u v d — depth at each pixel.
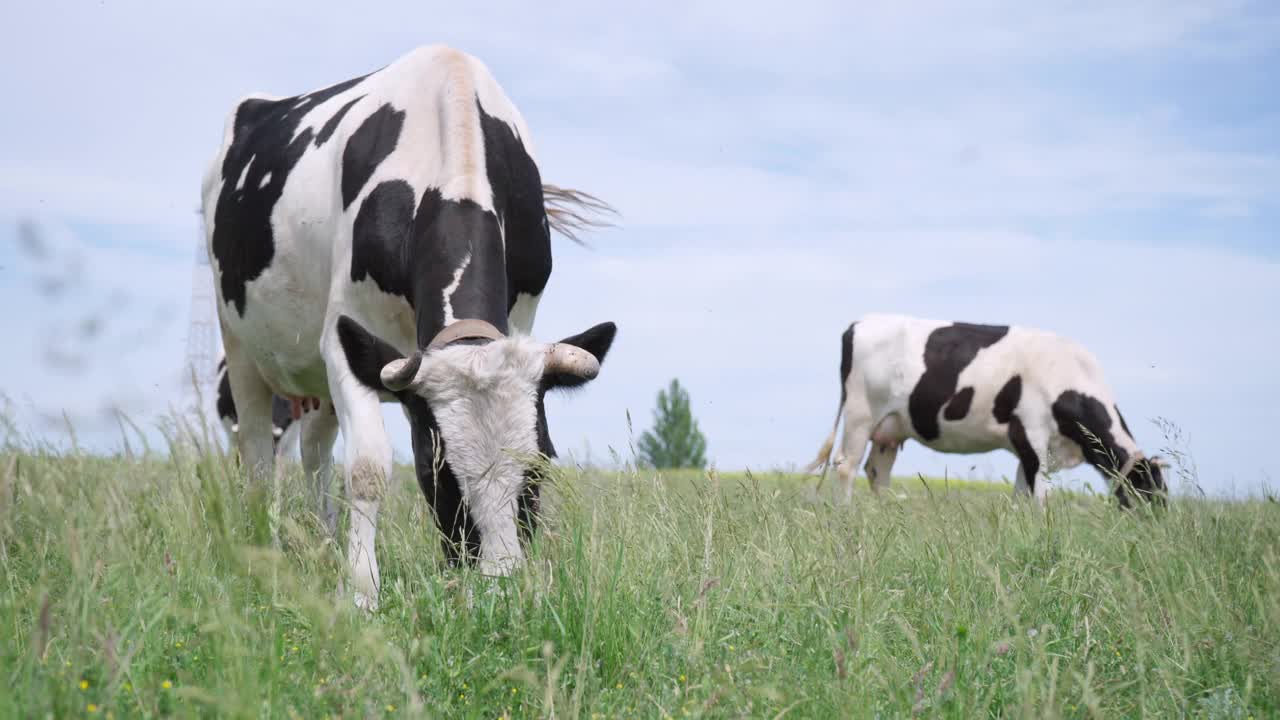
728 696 3.12
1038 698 3.30
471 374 4.24
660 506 4.68
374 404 4.91
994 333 13.64
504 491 4.14
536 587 3.79
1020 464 13.62
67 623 3.16
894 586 4.80
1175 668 3.74
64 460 4.21
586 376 4.33
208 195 7.38
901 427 14.07
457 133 5.33
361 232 5.33
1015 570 5.01
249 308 6.43
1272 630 3.97
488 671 3.44
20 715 2.53
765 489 5.54
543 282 5.94
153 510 3.85
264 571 3.39
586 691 3.30
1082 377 13.00
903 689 3.24
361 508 4.71
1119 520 5.66
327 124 6.09
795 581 4.24
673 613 3.69
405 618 3.78
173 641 3.38
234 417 10.13
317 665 3.20
